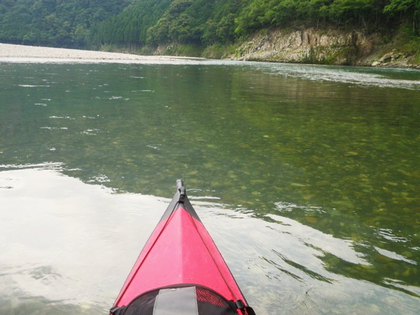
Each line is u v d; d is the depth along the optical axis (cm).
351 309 321
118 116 1162
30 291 335
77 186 584
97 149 788
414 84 2545
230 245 422
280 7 6881
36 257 389
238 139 913
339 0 5912
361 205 549
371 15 5784
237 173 670
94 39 17375
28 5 18775
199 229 355
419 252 424
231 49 9075
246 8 8538
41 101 1403
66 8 19012
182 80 2561
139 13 15475
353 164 739
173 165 702
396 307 326
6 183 586
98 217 482
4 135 878
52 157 724
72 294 333
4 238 425
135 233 444
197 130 1001
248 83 2462
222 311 204
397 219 507
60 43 17712
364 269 386
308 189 605
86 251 402
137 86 2069
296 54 6425
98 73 2845
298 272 375
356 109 1433
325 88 2198
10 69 2873
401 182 645
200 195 565
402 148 865
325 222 492
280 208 530
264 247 422
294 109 1405
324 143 898
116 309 227
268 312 313
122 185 595
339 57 5800
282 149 835
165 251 302
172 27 11525
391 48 5391
